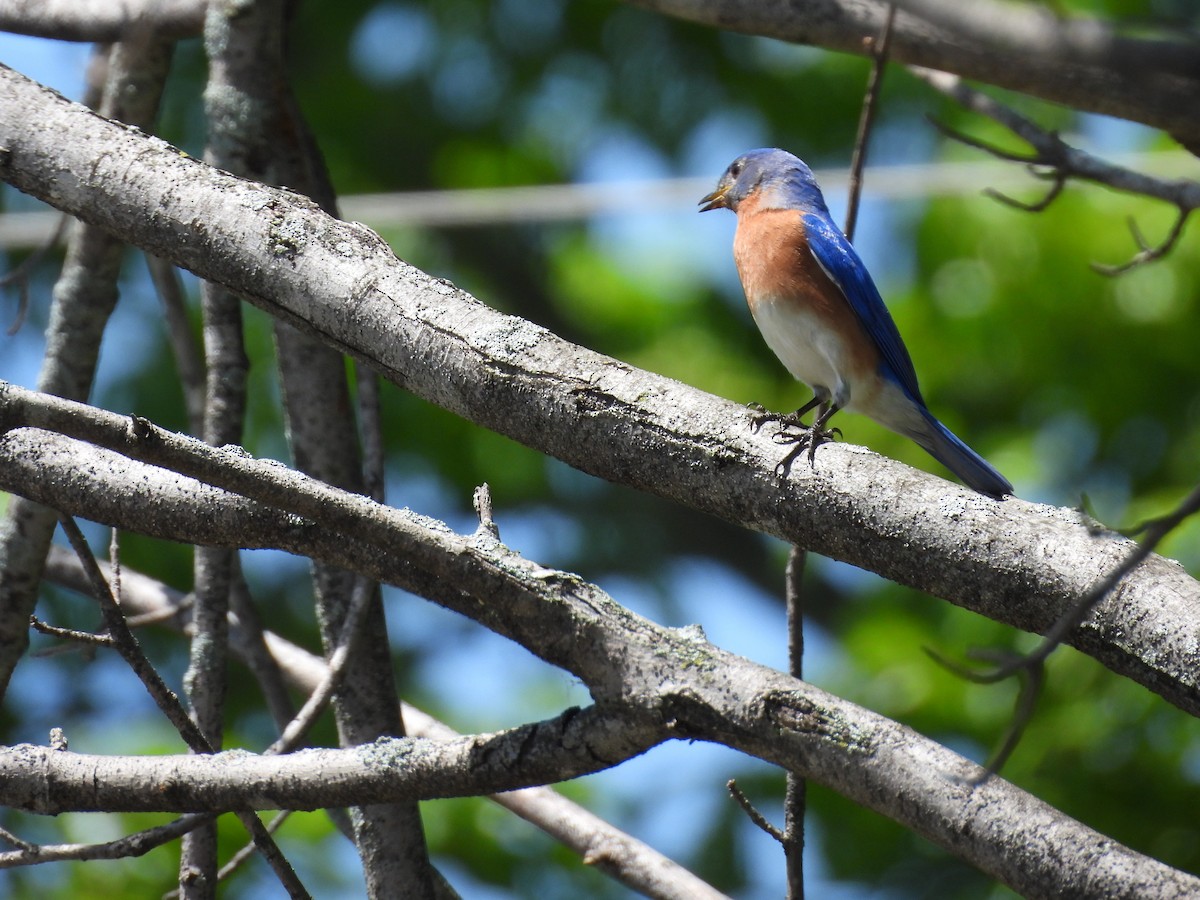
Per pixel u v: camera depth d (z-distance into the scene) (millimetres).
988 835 4754
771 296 11055
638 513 19719
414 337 5895
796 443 5582
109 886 11992
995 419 14359
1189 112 5414
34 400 5129
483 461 17750
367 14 18719
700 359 17984
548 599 5449
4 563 7957
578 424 5742
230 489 5324
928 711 12727
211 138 8234
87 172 6184
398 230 18594
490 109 18891
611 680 5375
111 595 6059
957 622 13102
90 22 8867
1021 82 6512
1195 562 11484
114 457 6012
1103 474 13742
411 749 5621
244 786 5676
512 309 20781
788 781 6059
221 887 12266
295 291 6043
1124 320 13664
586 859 8164
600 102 18781
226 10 8102
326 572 8477
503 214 12664
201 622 8219
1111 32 3893
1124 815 11438
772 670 5270
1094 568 5125
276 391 15727
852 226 7555
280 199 6180
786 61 18219
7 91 6363
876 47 7098
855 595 19078
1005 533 5266
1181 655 4949
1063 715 11914
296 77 18656
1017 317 14008
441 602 5824
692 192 12656
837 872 13312
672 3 7461
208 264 6129
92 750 13672
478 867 13883
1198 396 13633
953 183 12445
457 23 18672
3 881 12008
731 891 14875
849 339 10812
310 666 9344
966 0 3941
